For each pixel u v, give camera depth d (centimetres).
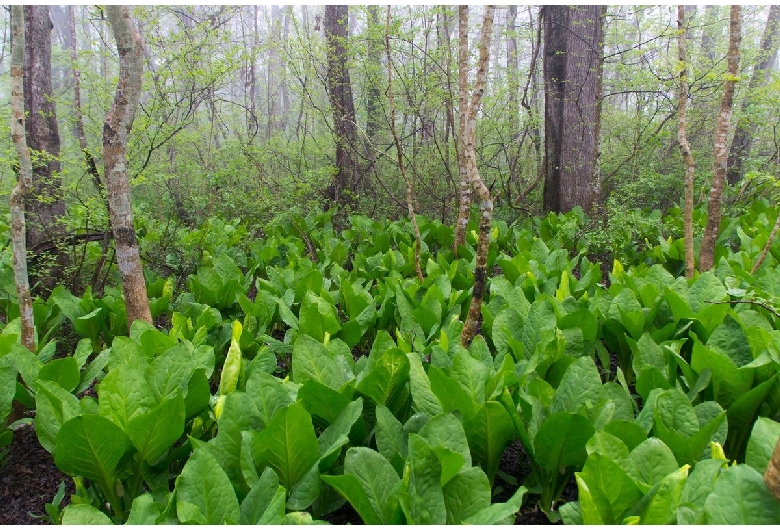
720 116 545
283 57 952
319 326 420
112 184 409
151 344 373
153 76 714
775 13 1095
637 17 1147
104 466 260
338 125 1011
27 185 396
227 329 448
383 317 496
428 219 953
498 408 253
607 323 415
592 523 194
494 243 778
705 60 855
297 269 666
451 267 571
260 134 1453
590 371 281
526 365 329
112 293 555
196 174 1046
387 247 758
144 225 887
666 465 218
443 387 279
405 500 201
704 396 323
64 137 1176
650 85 977
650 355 342
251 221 929
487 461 279
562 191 1020
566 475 276
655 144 982
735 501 185
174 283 629
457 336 401
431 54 873
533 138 1122
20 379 405
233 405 257
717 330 330
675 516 190
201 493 212
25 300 401
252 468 236
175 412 262
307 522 194
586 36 969
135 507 215
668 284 485
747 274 491
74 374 344
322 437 260
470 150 374
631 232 754
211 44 750
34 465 358
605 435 218
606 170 1109
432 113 1045
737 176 1158
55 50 1730
